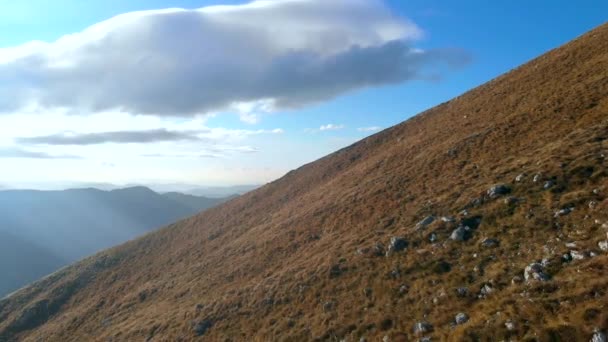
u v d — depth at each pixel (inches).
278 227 2066.9
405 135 2817.4
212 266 2010.3
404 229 1196.5
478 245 922.1
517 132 1498.5
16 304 2888.8
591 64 1717.5
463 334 644.1
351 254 1206.9
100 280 2847.0
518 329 586.9
